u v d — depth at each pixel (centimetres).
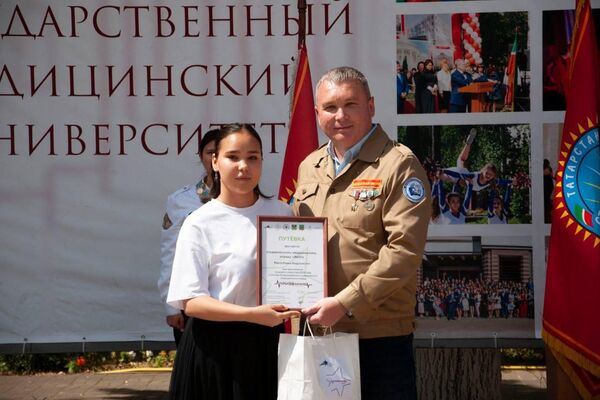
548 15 516
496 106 519
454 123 521
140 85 532
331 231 338
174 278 328
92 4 530
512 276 515
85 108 531
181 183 533
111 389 747
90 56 531
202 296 322
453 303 518
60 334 533
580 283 435
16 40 529
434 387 553
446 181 521
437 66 521
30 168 530
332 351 314
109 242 534
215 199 338
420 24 523
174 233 491
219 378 324
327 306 314
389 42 524
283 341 316
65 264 532
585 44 446
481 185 519
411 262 322
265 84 532
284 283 319
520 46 518
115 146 532
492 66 519
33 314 532
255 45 532
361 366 338
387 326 338
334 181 342
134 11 532
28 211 529
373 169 337
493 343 515
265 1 530
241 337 325
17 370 842
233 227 330
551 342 442
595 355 430
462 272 517
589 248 435
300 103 463
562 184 445
